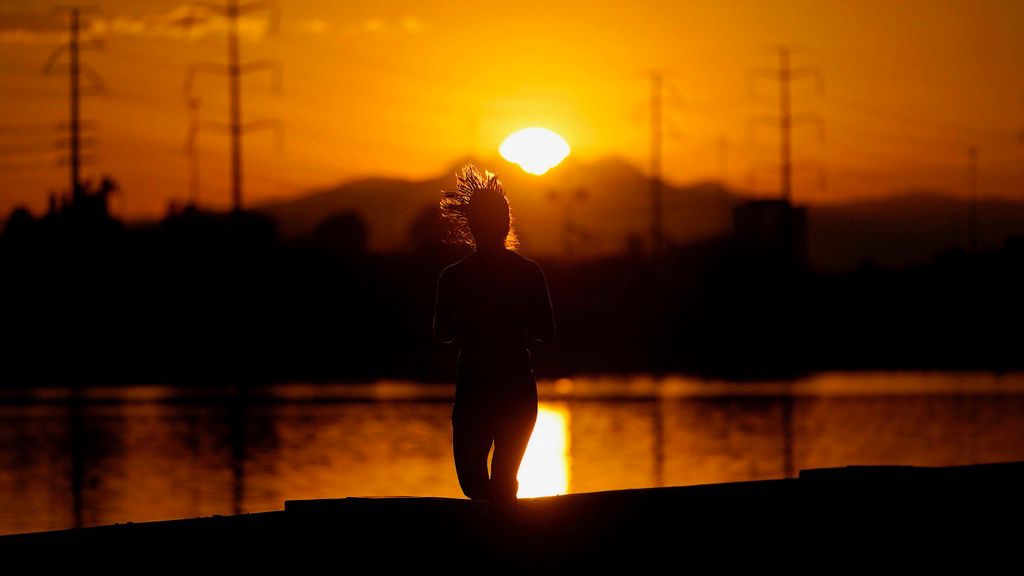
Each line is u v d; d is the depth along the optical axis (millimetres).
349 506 11312
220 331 153500
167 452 55625
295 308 160375
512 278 11227
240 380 128625
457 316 11258
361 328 160625
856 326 176000
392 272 160000
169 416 77000
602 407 83062
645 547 12109
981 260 172000
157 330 151625
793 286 162500
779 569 12297
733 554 12336
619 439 59969
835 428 65438
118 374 140125
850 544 12805
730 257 162375
